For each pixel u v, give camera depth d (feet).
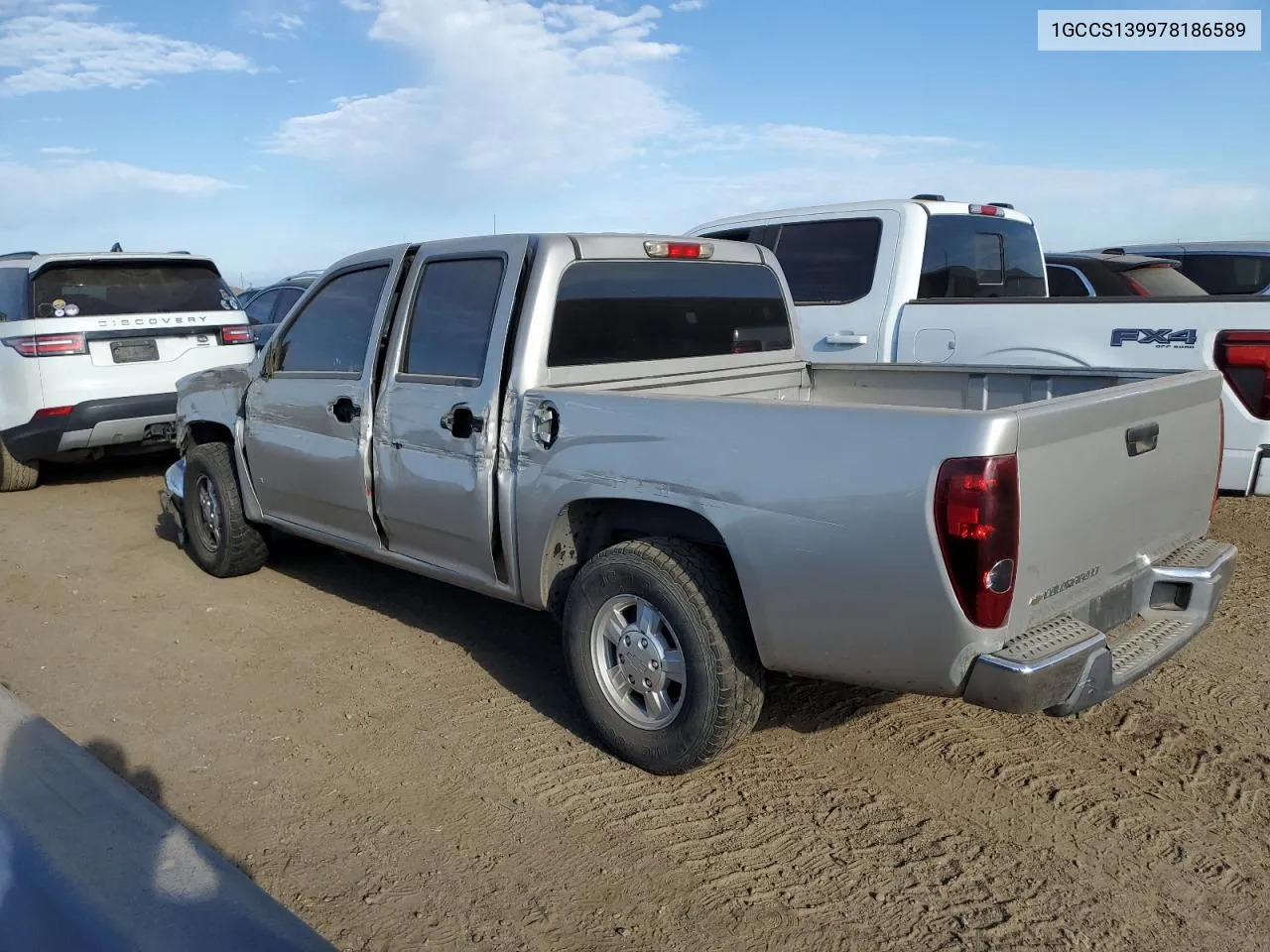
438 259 14.52
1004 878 10.05
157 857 8.34
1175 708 13.73
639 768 12.23
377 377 15.23
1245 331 17.62
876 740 13.00
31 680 15.48
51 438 26.96
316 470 16.49
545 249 13.12
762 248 16.93
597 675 12.32
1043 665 9.26
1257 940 9.07
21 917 8.08
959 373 15.84
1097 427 10.19
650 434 11.44
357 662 15.85
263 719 13.91
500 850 10.66
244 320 30.22
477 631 17.19
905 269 22.40
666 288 14.85
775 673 14.94
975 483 9.04
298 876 10.25
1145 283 26.89
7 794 9.25
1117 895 9.73
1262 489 17.80
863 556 9.77
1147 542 11.55
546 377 13.07
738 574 10.71
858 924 9.40
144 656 16.35
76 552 22.79
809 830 10.94
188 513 20.71
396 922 9.51
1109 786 11.74
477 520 13.56
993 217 24.64
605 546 13.20
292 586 19.81
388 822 11.22
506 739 13.17
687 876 10.18
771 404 10.59
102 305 27.86
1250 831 10.77
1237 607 17.52
